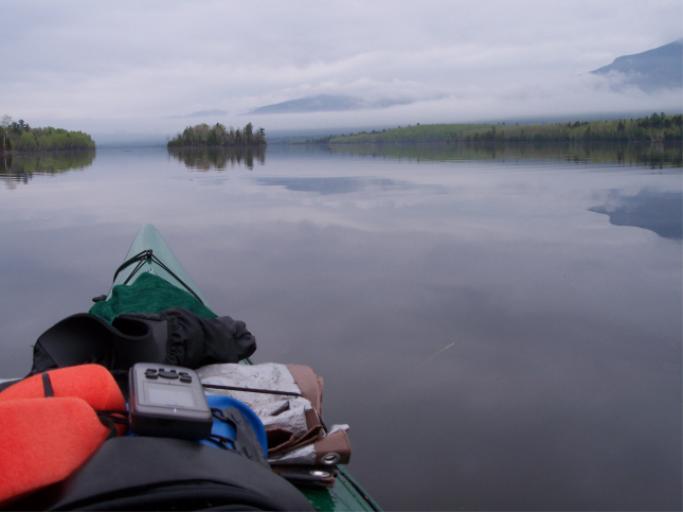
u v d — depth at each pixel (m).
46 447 1.17
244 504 1.23
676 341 4.79
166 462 1.21
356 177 19.11
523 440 3.42
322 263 7.40
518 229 9.41
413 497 2.92
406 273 6.88
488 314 5.48
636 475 3.09
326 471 2.08
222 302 5.91
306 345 4.80
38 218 11.12
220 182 18.41
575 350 4.61
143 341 1.98
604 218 10.27
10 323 5.37
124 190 16.20
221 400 1.66
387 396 3.96
